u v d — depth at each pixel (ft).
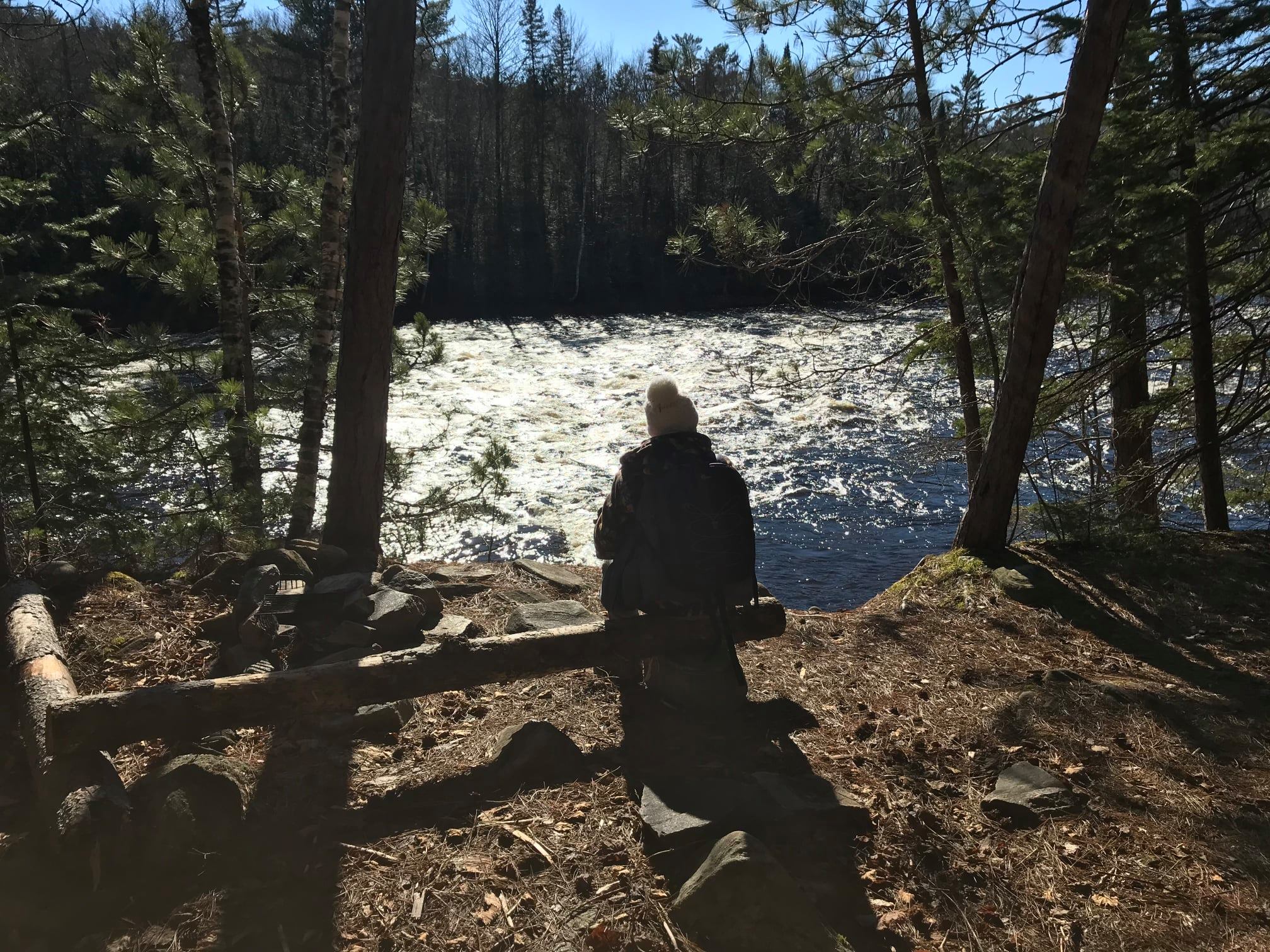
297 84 120.37
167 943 7.67
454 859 8.93
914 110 27.66
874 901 8.70
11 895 8.35
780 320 127.65
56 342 19.70
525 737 11.01
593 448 53.06
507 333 117.19
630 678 13.34
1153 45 22.41
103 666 12.94
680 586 11.33
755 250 28.58
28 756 10.15
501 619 16.11
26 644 11.73
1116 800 10.70
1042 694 13.69
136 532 18.33
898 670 14.97
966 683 14.52
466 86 179.11
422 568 19.72
